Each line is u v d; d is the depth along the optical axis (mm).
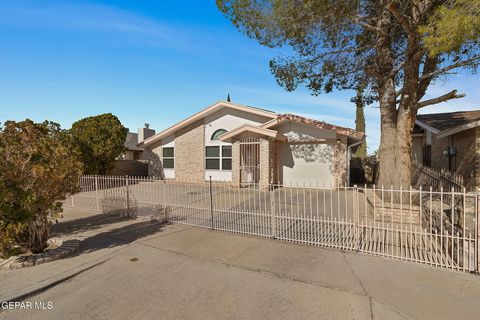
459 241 4500
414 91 6742
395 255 4840
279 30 7594
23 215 4504
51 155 5297
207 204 9844
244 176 15422
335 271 4316
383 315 3160
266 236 6102
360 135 13172
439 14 4648
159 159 19094
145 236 6320
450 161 12094
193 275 4277
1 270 4473
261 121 15375
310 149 14352
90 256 5121
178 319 3158
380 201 7102
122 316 3238
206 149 16969
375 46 7762
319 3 6434
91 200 9805
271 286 3881
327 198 11086
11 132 5051
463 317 3094
